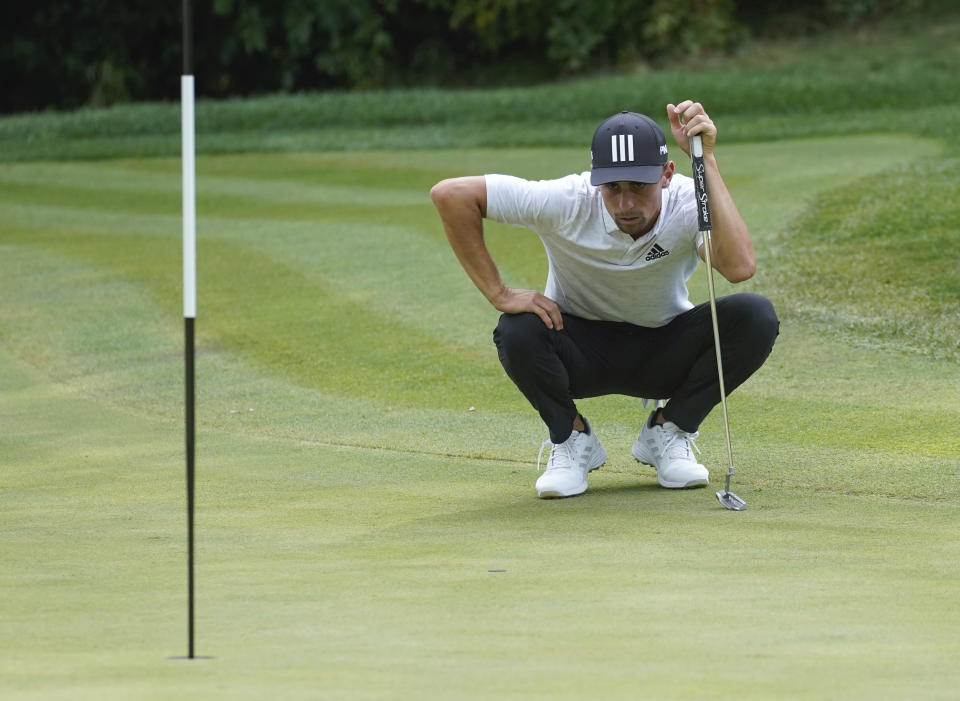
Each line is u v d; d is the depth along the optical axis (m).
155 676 8.93
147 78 105.75
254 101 79.12
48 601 11.98
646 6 97.06
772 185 44.47
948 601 11.67
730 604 11.59
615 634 10.45
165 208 50.78
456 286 35.12
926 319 29.33
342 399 25.72
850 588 12.26
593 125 68.69
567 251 17.91
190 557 9.93
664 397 19.02
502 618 11.09
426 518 16.41
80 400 26.59
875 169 45.56
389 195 50.34
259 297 35.38
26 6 103.31
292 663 9.41
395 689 8.45
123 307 35.19
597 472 19.78
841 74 83.12
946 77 76.06
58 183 57.56
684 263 18.22
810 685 8.64
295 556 14.12
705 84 77.50
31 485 19.08
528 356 17.92
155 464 20.62
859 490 17.69
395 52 104.62
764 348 18.00
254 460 20.83
